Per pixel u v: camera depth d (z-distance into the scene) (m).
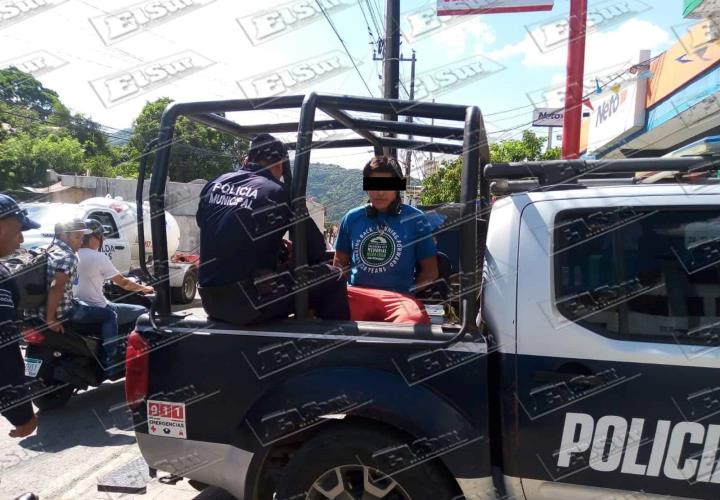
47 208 10.85
